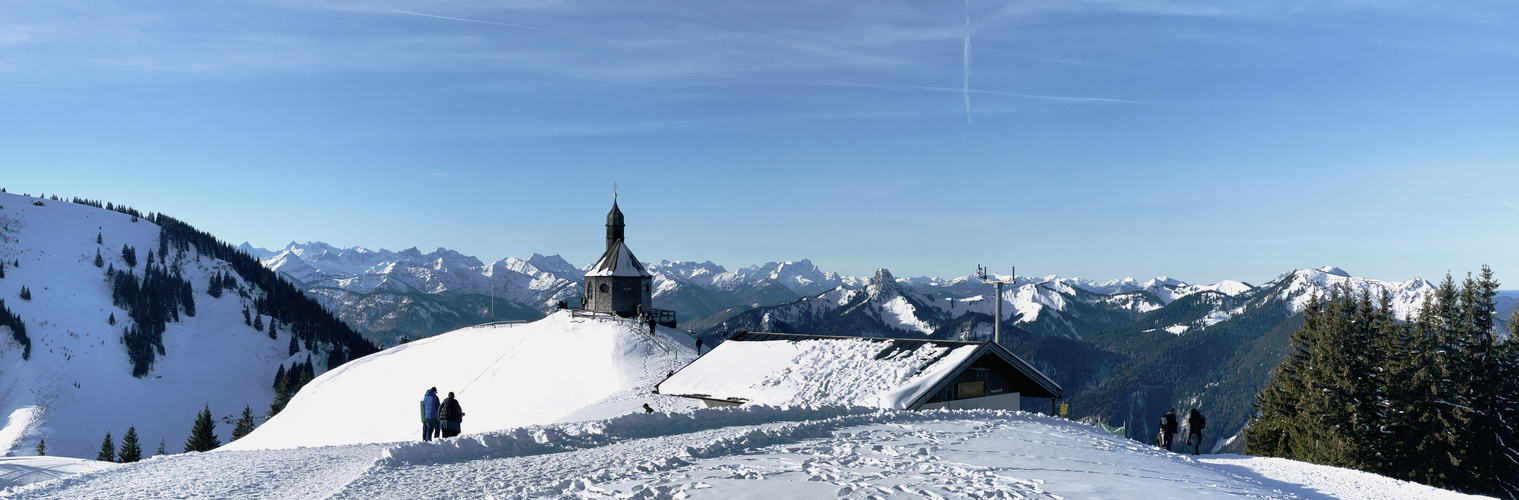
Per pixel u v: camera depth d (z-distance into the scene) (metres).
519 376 73.50
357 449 22.86
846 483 12.73
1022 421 24.61
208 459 21.81
